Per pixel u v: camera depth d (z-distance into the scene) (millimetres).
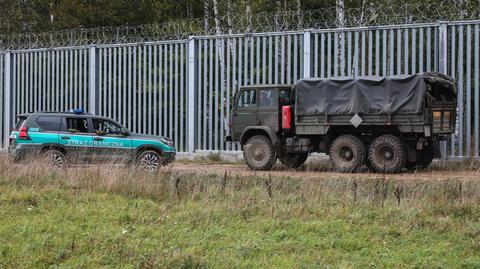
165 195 39312
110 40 79125
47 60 81750
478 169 56500
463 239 28344
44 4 117312
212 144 72125
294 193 38469
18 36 89062
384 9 73188
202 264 25156
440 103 55438
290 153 59812
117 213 34250
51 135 55969
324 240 28156
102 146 56844
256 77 69875
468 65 60844
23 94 83125
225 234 29625
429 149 57625
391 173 54375
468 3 67500
